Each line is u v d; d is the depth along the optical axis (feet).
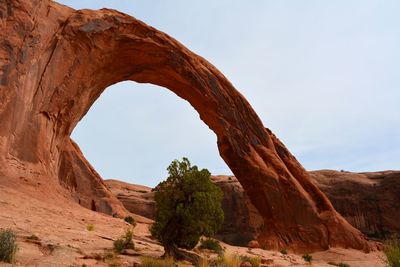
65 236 32.58
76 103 83.82
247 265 33.63
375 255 88.94
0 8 68.95
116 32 92.32
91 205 98.07
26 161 64.39
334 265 65.92
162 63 102.47
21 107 66.69
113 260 26.32
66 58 80.59
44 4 79.97
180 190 34.06
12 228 30.71
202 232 33.58
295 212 96.02
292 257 61.00
